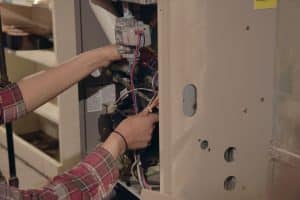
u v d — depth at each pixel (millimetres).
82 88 1793
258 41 1235
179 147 1170
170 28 1093
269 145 1329
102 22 1718
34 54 1988
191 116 1171
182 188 1201
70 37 1723
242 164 1294
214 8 1139
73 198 1095
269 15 1238
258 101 1277
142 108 1596
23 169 2148
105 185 1171
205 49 1150
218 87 1194
